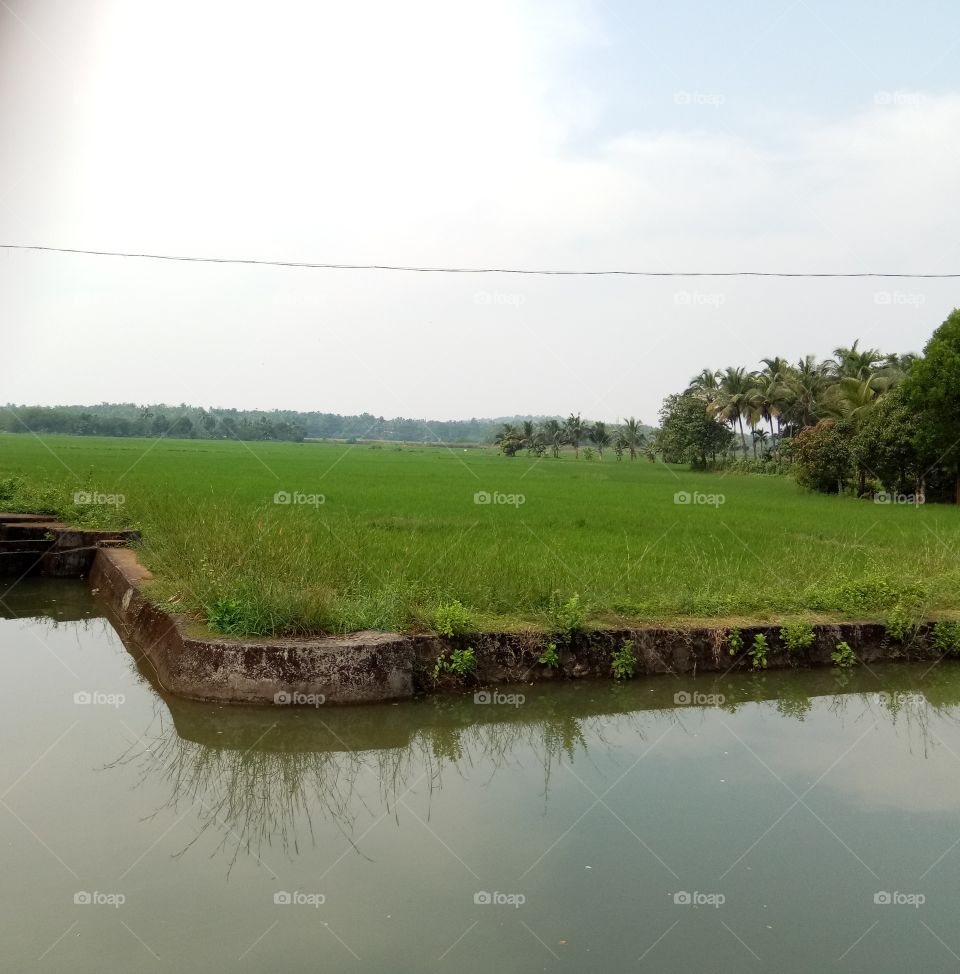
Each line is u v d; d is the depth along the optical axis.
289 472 36.25
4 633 11.31
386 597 8.97
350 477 33.72
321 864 5.31
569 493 28.53
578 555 12.35
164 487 23.69
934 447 29.98
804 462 36.84
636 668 9.05
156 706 8.20
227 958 4.33
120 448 65.00
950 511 25.77
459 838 5.66
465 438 174.38
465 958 4.36
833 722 8.03
